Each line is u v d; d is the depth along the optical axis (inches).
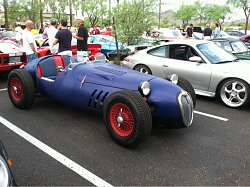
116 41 308.0
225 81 180.7
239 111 174.9
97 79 133.4
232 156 111.5
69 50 230.1
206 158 109.4
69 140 124.4
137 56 239.8
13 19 1507.1
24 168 98.7
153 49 231.5
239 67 179.5
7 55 229.1
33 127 139.9
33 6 1286.9
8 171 60.4
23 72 160.4
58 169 98.7
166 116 117.6
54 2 1019.3
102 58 168.6
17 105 166.6
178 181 92.8
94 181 91.7
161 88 119.6
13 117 154.8
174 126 120.4
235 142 125.6
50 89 155.7
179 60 208.4
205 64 191.0
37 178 92.6
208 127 145.2
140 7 291.1
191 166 102.9
